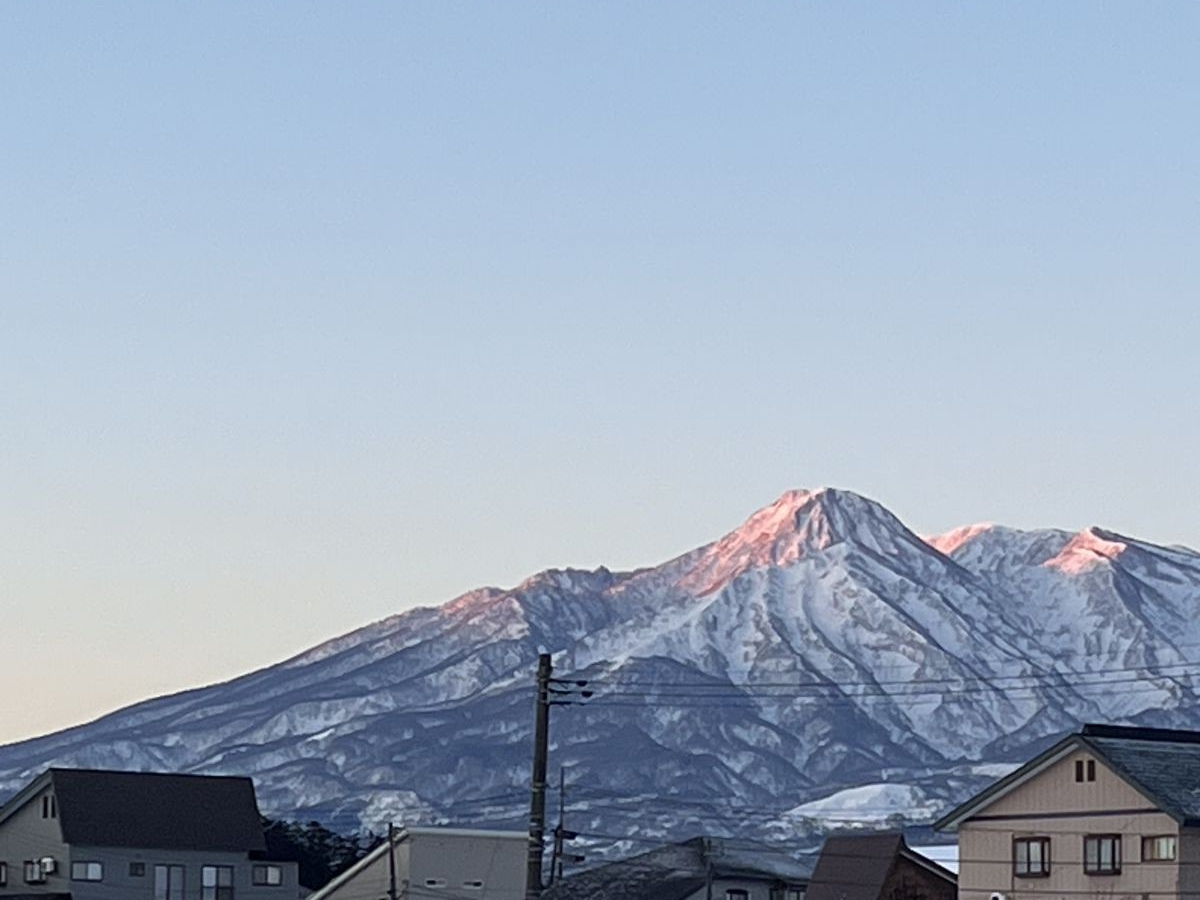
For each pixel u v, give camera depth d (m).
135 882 118.19
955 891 89.62
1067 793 78.88
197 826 120.44
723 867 95.19
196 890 119.25
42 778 120.00
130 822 119.12
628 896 94.12
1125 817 76.81
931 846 102.88
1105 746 78.19
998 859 80.69
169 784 122.12
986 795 81.12
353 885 110.31
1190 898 74.88
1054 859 78.81
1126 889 76.38
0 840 120.88
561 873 100.19
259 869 120.88
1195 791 76.69
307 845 135.00
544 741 72.50
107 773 121.38
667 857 97.12
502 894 107.94
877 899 88.31
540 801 71.94
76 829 117.56
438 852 107.62
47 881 118.25
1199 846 75.25
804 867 100.12
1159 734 80.56
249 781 124.44
